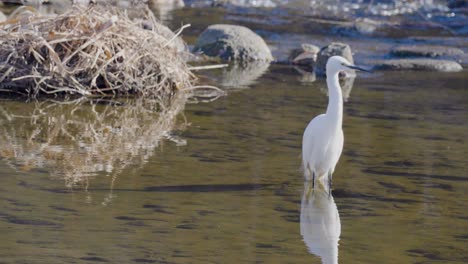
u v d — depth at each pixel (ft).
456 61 74.54
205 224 32.17
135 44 55.83
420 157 43.45
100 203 34.12
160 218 32.60
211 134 46.78
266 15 95.25
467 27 91.76
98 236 30.45
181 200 34.91
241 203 34.86
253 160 41.57
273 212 33.94
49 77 53.78
